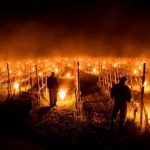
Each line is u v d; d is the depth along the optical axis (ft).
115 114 44.47
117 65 103.55
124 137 40.68
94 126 45.32
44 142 37.76
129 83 71.92
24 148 34.01
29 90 67.62
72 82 81.41
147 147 37.14
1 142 35.35
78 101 54.39
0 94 61.57
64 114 51.88
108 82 68.59
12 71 93.50
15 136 38.52
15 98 57.47
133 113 49.65
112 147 37.19
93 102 59.77
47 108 56.59
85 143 38.29
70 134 41.39
